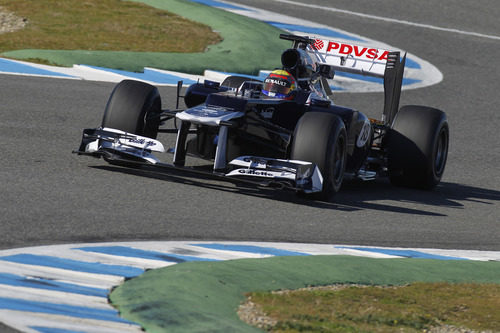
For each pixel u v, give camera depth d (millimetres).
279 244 21469
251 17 90250
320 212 26469
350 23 96188
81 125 39062
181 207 24547
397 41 89562
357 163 32125
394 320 16281
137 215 22828
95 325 13500
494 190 36844
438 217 28703
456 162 43281
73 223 21062
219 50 71062
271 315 15547
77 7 83875
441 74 75812
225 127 27391
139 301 15195
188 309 15008
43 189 24625
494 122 58344
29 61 59094
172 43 72625
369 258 20922
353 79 67812
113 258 18141
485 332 16328
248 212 25062
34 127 36625
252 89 30156
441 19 104688
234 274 17688
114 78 56406
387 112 35625
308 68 30750
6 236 19047
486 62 84562
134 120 28500
